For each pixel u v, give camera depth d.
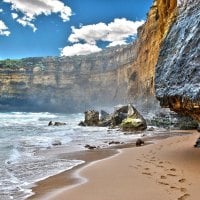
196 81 13.62
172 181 10.80
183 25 16.39
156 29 69.38
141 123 37.94
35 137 30.94
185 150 17.80
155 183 10.67
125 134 34.16
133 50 116.06
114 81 130.62
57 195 9.91
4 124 53.59
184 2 17.73
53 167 14.98
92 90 144.00
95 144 24.95
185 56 14.91
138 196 9.32
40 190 10.69
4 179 12.50
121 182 11.13
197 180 10.80
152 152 17.92
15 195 10.14
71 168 14.65
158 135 31.61
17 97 150.50
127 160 15.76
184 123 39.25
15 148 22.08
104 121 49.69
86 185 11.01
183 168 12.88
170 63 16.11
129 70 109.19
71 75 152.12
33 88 153.62
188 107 14.31
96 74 143.00
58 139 29.11
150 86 69.12
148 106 67.94
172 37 17.11
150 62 71.62
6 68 149.88
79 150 21.17
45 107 154.38
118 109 46.38
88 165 15.14
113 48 141.25
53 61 156.62
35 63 157.12
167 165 13.69
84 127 47.06
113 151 20.23
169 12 47.31
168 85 15.60
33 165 15.50
